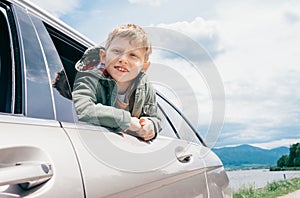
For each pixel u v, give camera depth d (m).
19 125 1.30
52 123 1.47
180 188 2.14
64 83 1.77
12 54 1.62
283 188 16.69
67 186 1.25
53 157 1.28
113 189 1.47
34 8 1.97
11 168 1.12
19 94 1.49
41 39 1.81
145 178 1.75
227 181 3.12
